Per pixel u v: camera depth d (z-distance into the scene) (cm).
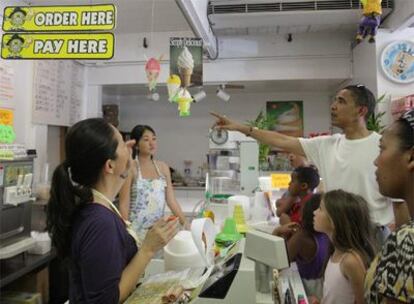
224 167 300
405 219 123
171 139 565
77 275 94
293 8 352
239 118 552
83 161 97
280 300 90
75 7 219
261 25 392
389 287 64
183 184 514
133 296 103
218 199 257
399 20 332
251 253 89
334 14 358
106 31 218
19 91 351
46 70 392
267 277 96
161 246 105
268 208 237
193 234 129
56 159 446
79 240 92
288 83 485
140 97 572
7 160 221
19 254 247
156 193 251
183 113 306
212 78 471
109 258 90
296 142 194
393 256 66
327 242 176
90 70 491
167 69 469
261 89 529
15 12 222
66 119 438
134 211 244
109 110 507
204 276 108
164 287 107
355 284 137
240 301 88
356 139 166
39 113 379
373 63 369
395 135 74
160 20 430
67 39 220
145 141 254
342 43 450
